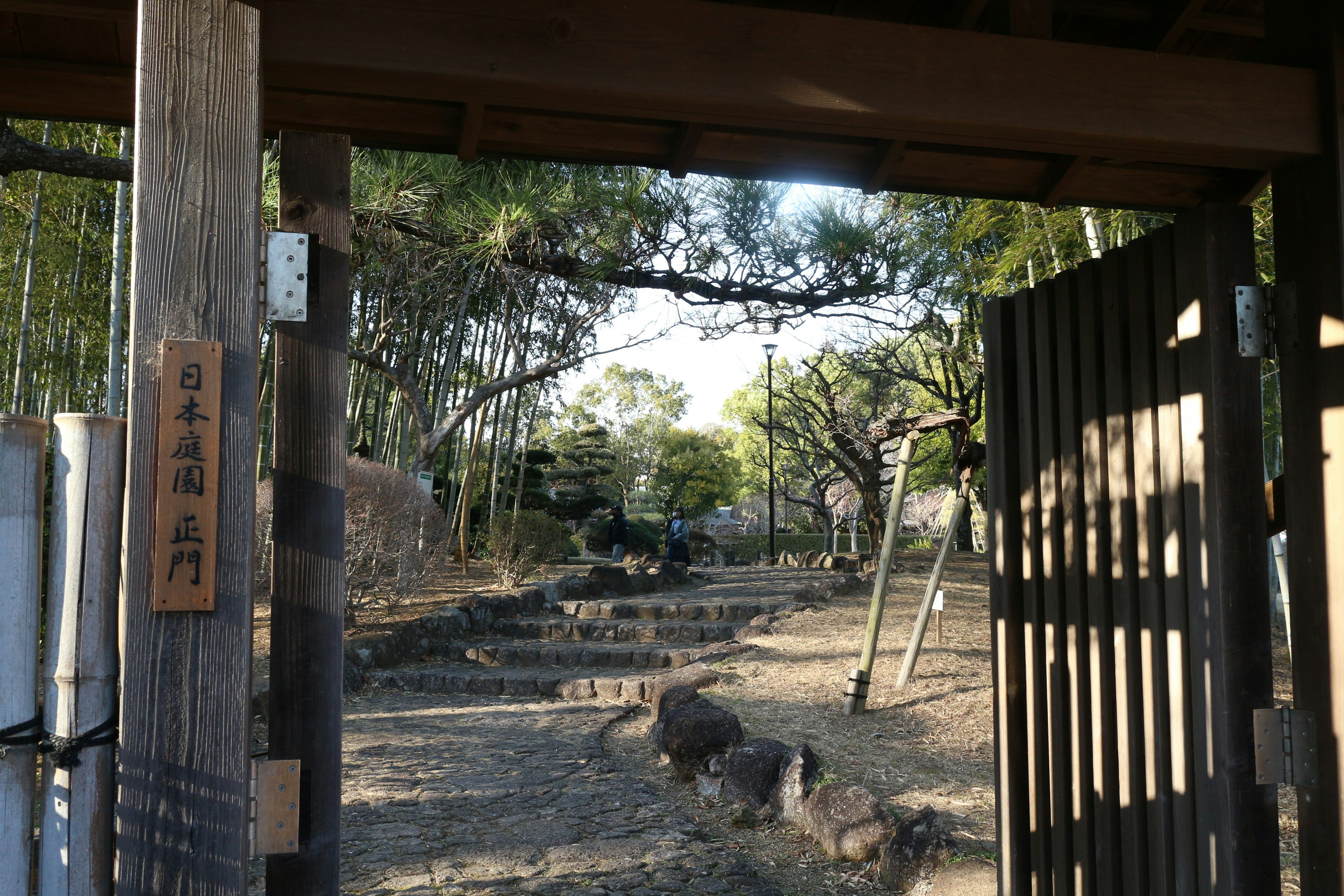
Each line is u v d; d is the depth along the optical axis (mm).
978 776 4930
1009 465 2951
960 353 12898
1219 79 2055
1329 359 2082
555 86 1775
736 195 6805
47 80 2221
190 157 1630
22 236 10500
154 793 1562
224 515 1610
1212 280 2164
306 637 1812
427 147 2203
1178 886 2217
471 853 4062
